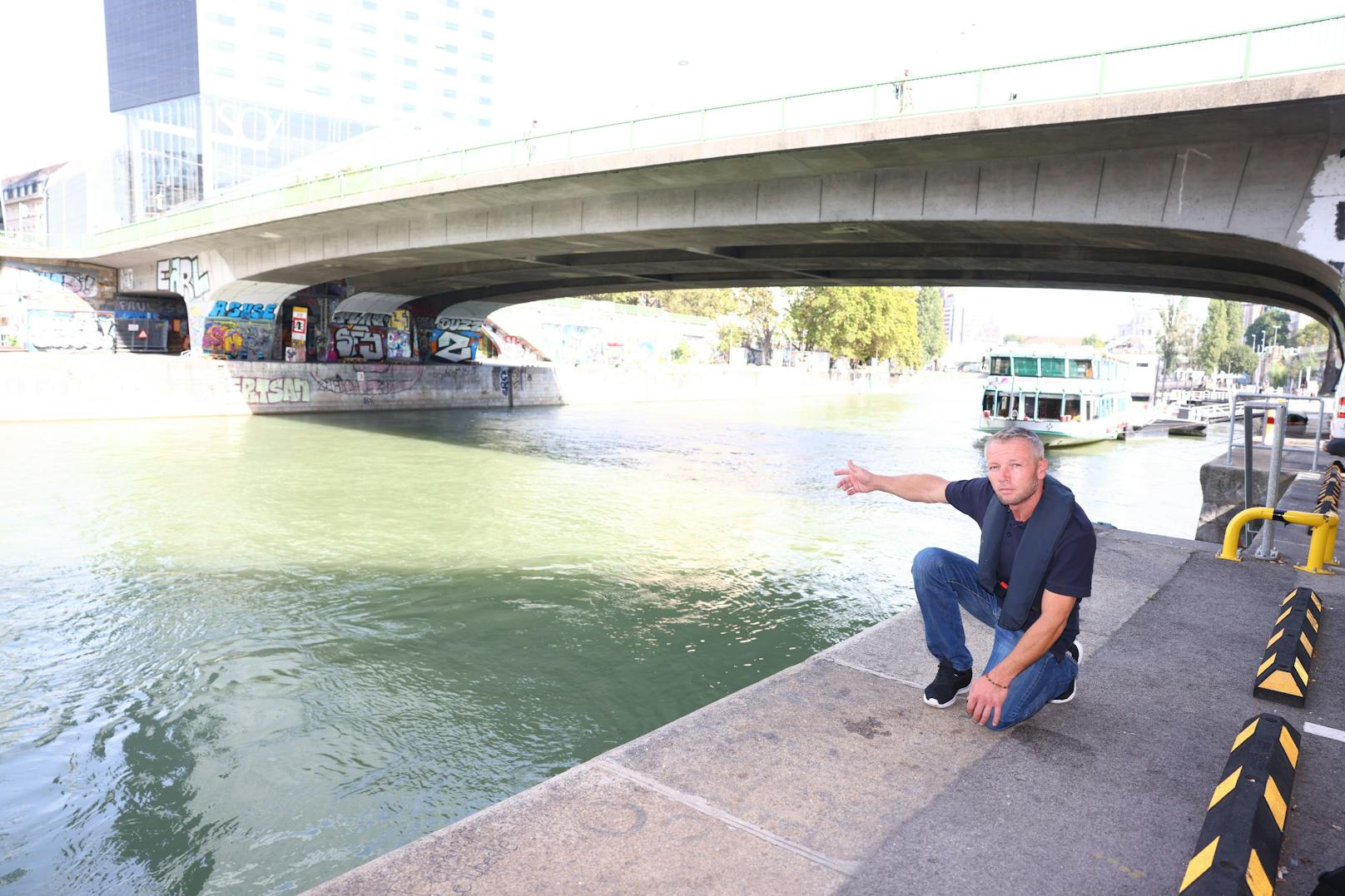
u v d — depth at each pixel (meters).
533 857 2.77
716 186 21.11
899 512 19.77
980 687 3.56
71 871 5.49
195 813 6.22
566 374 56.25
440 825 6.11
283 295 41.62
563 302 64.50
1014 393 36.28
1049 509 3.42
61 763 6.98
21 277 43.22
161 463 24.09
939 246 23.39
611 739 7.60
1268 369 132.38
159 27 101.31
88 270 45.53
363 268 36.28
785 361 98.69
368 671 9.12
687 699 8.52
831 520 18.50
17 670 8.97
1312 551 6.85
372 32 113.94
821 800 3.18
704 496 21.19
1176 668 4.65
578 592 12.24
